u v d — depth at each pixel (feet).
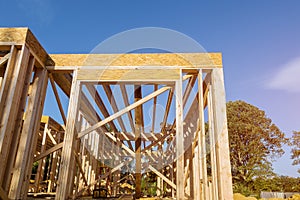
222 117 11.62
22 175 10.31
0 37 10.57
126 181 26.35
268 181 46.01
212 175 11.49
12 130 9.66
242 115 52.95
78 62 12.75
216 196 11.00
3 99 9.52
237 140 51.11
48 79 12.82
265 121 53.11
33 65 11.28
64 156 11.18
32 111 11.38
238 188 42.11
